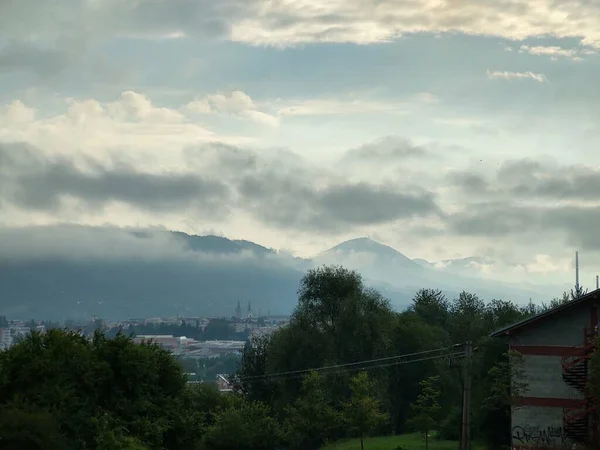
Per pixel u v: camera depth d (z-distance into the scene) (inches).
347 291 3757.4
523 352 2315.5
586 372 2251.5
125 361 2113.7
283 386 3627.0
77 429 1875.0
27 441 1648.6
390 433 3693.4
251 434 3085.6
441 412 2957.7
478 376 2588.6
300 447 3272.6
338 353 3607.3
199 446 2529.5
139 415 2102.6
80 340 2162.9
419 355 3885.3
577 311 2292.1
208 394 3651.6
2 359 1964.8
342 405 2972.4
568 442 2260.1
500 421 2546.8
